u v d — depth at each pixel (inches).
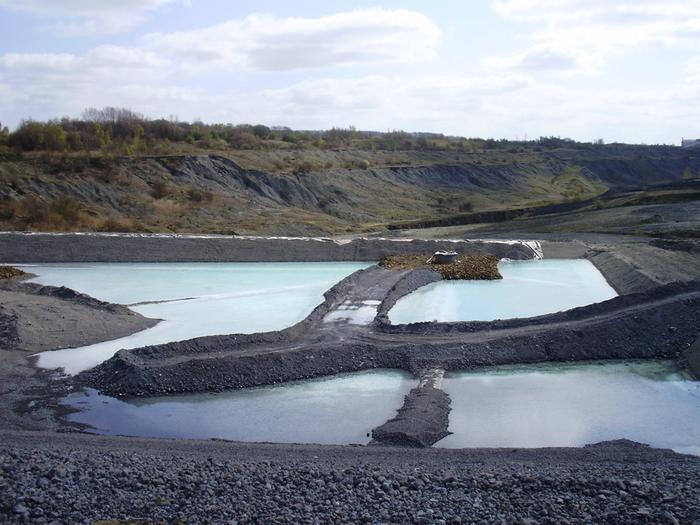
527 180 5762.8
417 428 968.9
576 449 877.2
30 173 3435.0
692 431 992.2
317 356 1277.1
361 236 3292.3
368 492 689.6
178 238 2615.7
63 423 1042.1
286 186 4178.2
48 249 2527.1
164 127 5196.9
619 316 1395.2
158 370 1192.2
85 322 1499.8
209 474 731.4
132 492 681.0
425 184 5113.2
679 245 2474.2
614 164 6939.0
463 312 1678.2
